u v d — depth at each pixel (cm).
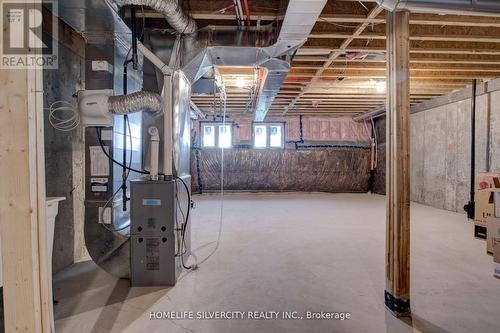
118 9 201
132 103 214
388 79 195
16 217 118
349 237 369
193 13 244
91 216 238
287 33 227
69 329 176
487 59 363
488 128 456
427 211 540
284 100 608
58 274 256
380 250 320
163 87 245
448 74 438
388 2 177
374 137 796
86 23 208
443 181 562
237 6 230
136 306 202
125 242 242
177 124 245
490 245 300
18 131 117
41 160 123
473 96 466
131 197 231
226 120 795
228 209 557
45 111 240
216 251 313
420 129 631
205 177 779
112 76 237
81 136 295
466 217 486
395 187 190
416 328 176
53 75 248
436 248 323
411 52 337
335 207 584
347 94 559
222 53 261
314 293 221
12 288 120
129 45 242
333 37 296
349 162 803
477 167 478
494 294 218
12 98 117
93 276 253
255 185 795
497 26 280
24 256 119
